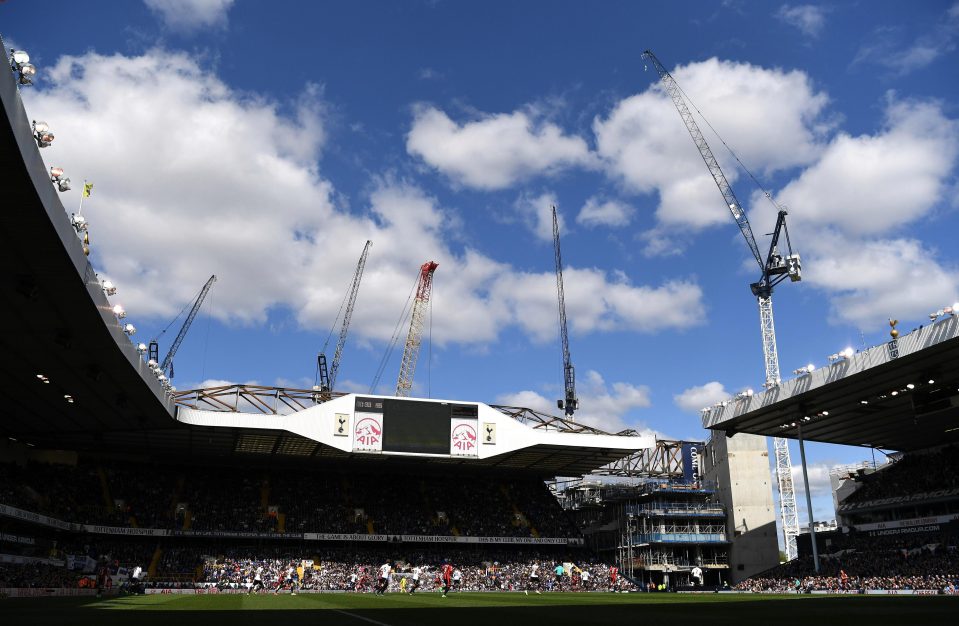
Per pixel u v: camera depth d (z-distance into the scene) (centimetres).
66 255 3681
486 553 9481
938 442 9250
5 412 6825
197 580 7644
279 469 9838
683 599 4659
